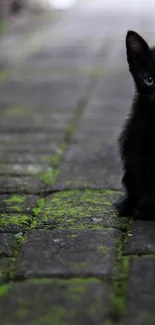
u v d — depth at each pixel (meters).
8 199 1.10
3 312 0.81
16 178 1.19
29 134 1.47
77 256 0.91
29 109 1.69
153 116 1.03
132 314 0.81
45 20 4.33
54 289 0.84
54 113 1.64
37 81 2.14
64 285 0.85
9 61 2.62
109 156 1.29
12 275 0.88
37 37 3.43
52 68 2.39
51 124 1.54
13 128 1.52
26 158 1.30
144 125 1.04
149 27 3.36
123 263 0.90
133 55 1.10
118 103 1.71
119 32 3.42
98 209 1.05
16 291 0.84
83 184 1.16
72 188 1.14
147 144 1.03
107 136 1.42
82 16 4.60
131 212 1.03
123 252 0.92
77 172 1.21
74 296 0.83
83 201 1.08
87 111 1.65
